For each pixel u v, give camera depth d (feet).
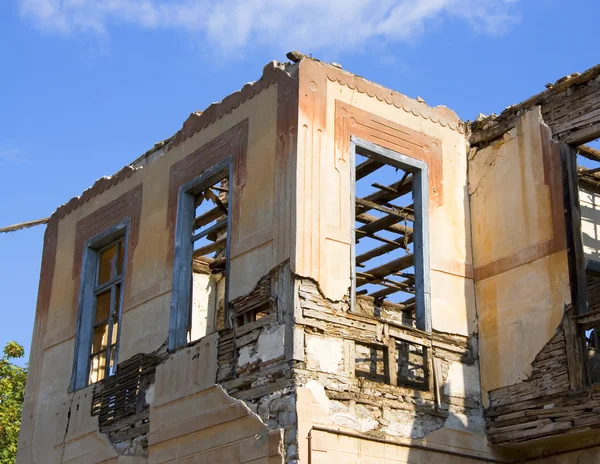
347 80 39.34
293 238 35.63
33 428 47.88
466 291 40.55
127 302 44.37
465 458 37.55
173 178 43.91
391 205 43.80
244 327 36.78
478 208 41.83
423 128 41.60
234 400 35.94
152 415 40.04
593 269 44.96
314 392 34.14
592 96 38.37
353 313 36.37
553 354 36.94
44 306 50.67
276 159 37.70
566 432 35.55
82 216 50.01
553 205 38.58
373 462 34.78
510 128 41.39
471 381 39.11
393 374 36.83
